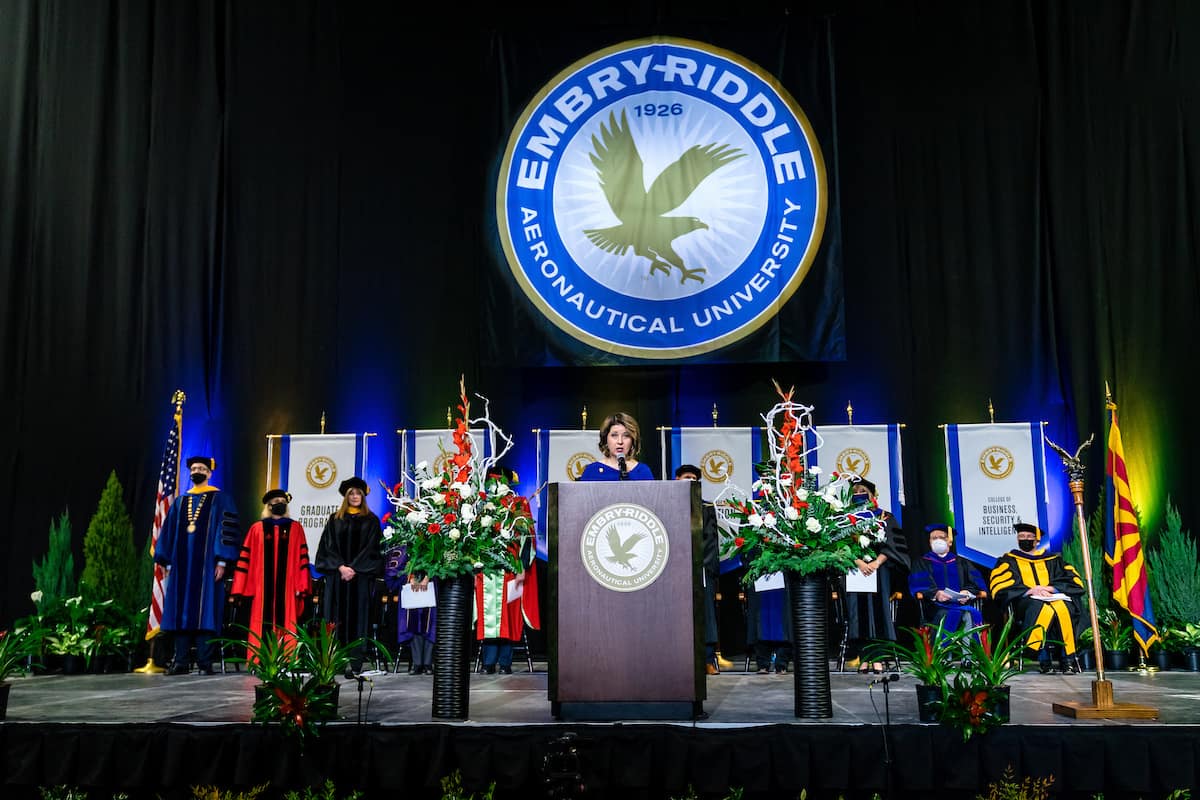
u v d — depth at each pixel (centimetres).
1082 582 877
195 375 1059
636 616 472
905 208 1044
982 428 966
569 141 1034
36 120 1112
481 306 1010
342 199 1081
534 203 1024
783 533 503
